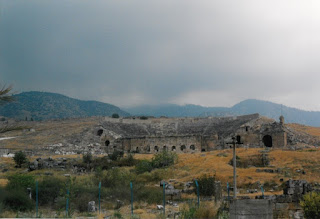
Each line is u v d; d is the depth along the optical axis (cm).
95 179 6438
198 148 11112
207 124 12825
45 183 5225
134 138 11481
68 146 11100
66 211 3950
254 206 2416
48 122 16225
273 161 7406
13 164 8856
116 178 6394
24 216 3625
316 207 3388
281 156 7562
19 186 4909
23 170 8362
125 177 6631
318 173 6297
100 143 11788
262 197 3900
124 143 11606
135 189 5359
